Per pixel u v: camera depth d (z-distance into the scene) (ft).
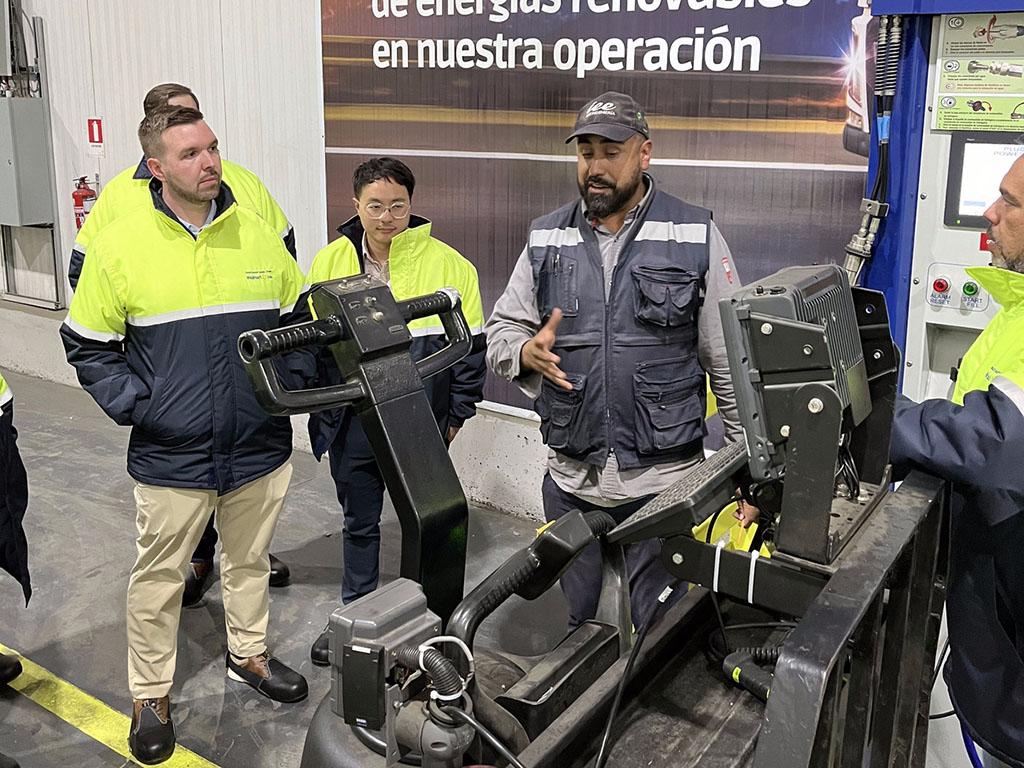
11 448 8.44
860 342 4.13
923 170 7.01
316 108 13.23
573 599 7.84
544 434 7.72
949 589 5.20
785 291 3.56
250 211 8.14
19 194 17.28
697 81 9.77
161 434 7.55
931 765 6.63
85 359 7.50
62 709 8.75
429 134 12.05
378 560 10.05
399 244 9.00
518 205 11.50
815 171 9.28
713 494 3.96
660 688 4.17
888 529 3.84
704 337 7.39
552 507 8.02
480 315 9.48
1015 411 4.29
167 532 7.77
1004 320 5.38
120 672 9.32
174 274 7.45
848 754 3.83
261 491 8.32
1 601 10.57
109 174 16.71
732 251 9.95
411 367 4.01
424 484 3.86
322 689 9.02
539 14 10.74
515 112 11.23
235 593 8.75
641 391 7.23
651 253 7.18
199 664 9.40
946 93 6.75
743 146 9.64
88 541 11.96
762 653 4.21
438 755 3.36
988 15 6.44
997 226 5.24
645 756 3.76
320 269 9.19
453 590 4.02
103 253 7.34
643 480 7.43
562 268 7.40
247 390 7.84
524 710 3.91
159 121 7.16
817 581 3.64
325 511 12.93
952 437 4.35
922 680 4.80
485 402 12.57
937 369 7.61
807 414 3.49
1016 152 6.57
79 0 16.11
